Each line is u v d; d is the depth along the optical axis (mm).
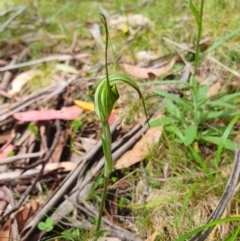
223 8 398
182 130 301
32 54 420
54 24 457
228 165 275
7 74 394
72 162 303
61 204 275
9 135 330
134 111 326
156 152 293
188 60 373
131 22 435
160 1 448
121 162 291
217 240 243
